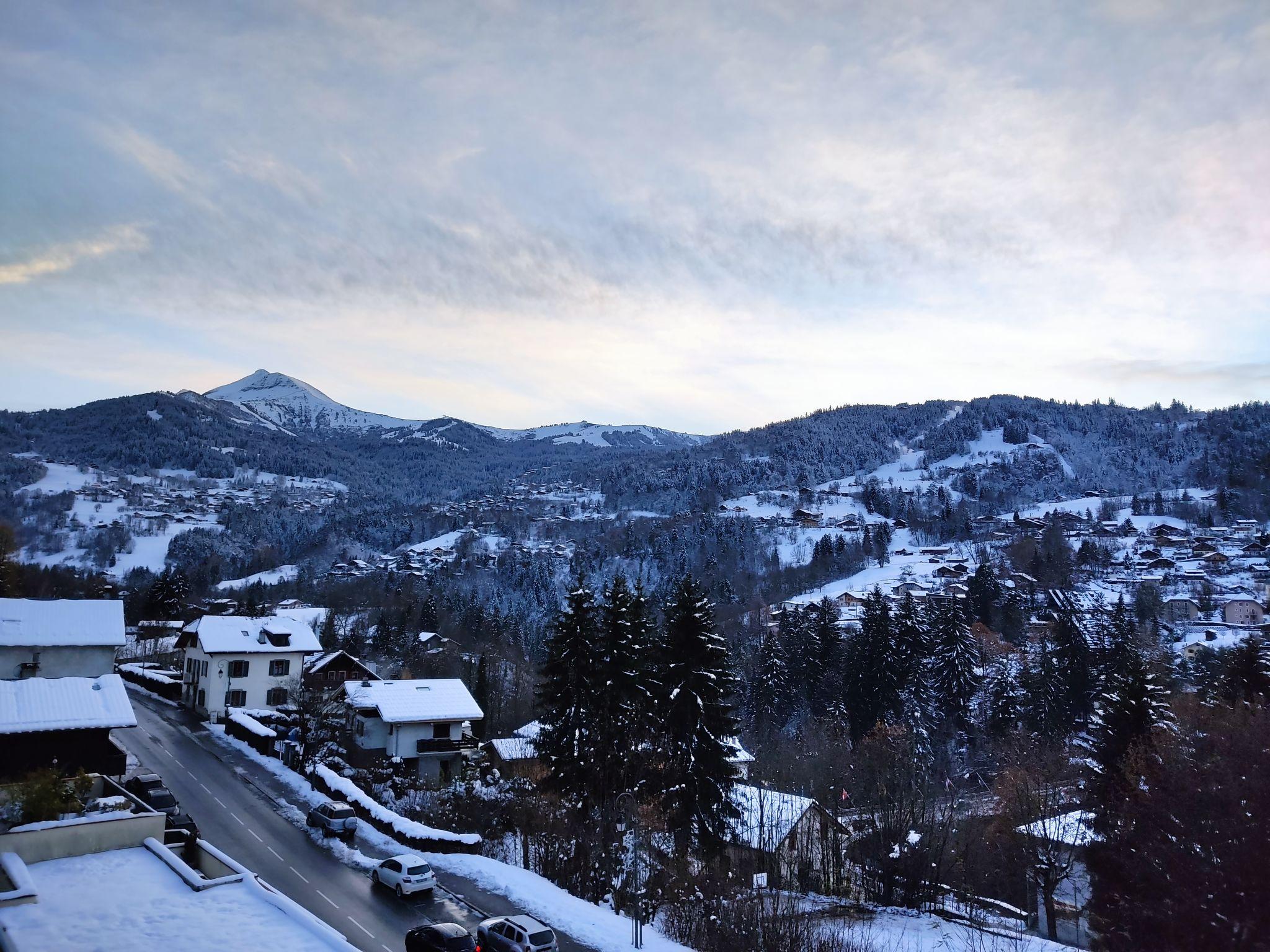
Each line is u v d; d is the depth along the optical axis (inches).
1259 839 1255.5
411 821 1717.5
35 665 2225.6
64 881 884.0
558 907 1334.9
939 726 3233.3
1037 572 6594.5
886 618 3398.1
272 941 748.6
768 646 3818.9
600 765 1672.0
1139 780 1588.3
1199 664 3499.0
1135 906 1375.5
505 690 3914.9
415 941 1046.4
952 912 1797.5
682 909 1461.6
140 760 2071.9
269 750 2242.9
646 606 1889.8
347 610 6092.5
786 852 1947.6
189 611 5014.8
